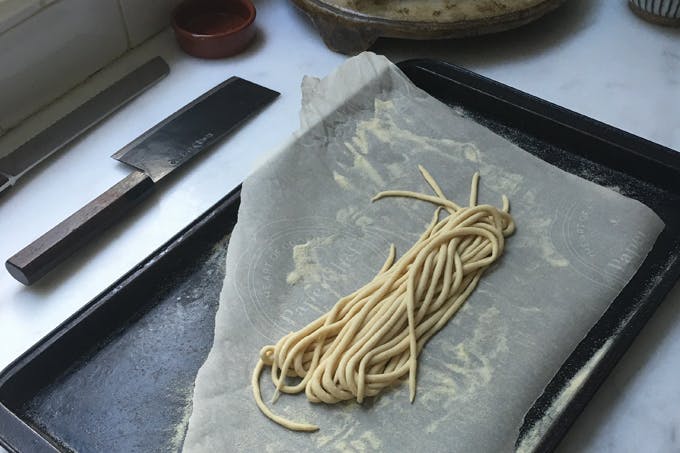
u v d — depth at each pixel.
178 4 0.83
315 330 0.56
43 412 0.54
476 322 0.58
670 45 0.82
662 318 0.58
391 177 0.67
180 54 0.80
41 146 0.70
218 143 0.71
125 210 0.65
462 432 0.52
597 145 0.69
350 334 0.56
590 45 0.82
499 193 0.66
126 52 0.80
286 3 0.87
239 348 0.56
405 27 0.75
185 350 0.58
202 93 0.77
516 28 0.82
